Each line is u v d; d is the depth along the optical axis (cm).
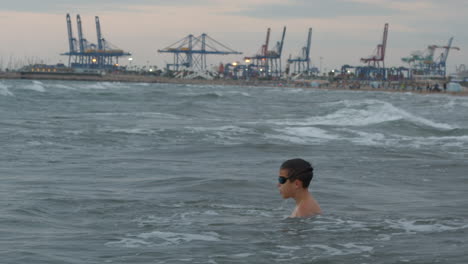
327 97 10906
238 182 1132
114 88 11106
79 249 619
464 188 1177
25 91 7050
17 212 827
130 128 2516
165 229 718
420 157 1762
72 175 1269
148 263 563
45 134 2183
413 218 798
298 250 605
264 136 2355
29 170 1336
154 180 1193
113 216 814
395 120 3095
